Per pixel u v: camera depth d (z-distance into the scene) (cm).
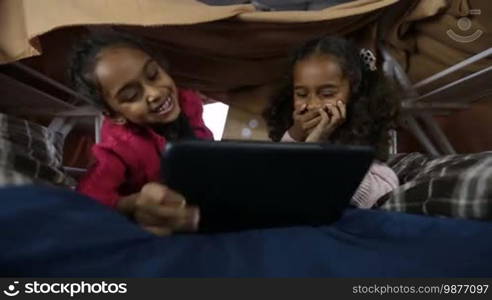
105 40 77
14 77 125
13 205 42
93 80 75
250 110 146
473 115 179
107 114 80
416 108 163
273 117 115
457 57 136
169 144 43
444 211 67
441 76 129
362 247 51
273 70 134
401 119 144
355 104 95
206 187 47
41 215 42
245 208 51
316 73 87
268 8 173
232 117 148
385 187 87
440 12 130
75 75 82
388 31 135
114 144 78
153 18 96
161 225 55
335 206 55
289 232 52
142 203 56
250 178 47
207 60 129
